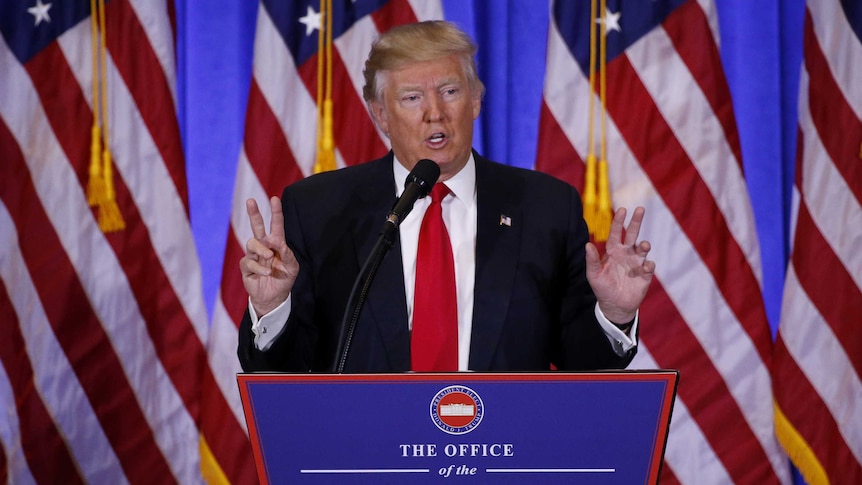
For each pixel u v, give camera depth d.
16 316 12.39
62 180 12.52
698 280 12.33
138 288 12.77
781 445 12.41
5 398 12.45
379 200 7.71
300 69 12.80
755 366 12.31
